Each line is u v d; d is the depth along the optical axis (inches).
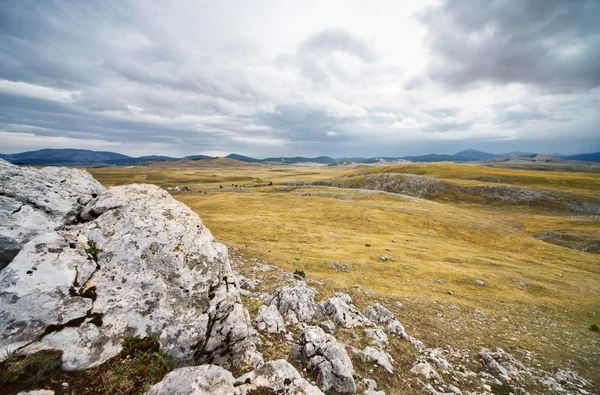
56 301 317.1
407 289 1369.3
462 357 729.6
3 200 392.2
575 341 973.2
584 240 2832.2
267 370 362.0
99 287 356.5
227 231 2438.5
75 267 356.8
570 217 3858.3
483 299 1364.4
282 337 622.8
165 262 407.2
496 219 3880.4
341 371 472.4
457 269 1804.9
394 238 2630.4
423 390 523.2
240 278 1009.5
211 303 404.2
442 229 3078.2
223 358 407.2
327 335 550.3
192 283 403.9
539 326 1090.1
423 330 876.6
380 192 5059.1
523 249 2623.0
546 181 5713.6
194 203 4498.0
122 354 312.7
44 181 491.2
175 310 370.0
